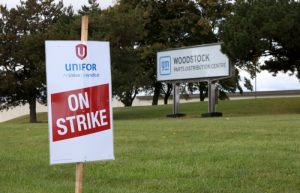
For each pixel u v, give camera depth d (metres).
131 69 56.25
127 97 83.69
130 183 12.23
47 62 8.00
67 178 13.18
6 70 52.47
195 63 48.19
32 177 13.32
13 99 55.66
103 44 8.32
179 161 14.73
